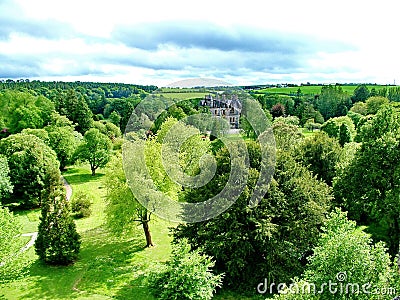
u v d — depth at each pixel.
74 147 53.59
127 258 23.44
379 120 26.64
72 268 21.92
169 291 16.27
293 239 19.59
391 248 22.30
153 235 27.70
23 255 18.64
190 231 20.67
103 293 18.83
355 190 23.89
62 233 22.19
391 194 22.02
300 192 20.14
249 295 18.83
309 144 33.12
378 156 23.17
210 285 17.25
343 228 13.19
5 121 63.03
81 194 35.28
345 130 49.56
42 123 63.50
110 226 24.19
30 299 18.22
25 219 32.81
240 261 18.58
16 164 35.62
